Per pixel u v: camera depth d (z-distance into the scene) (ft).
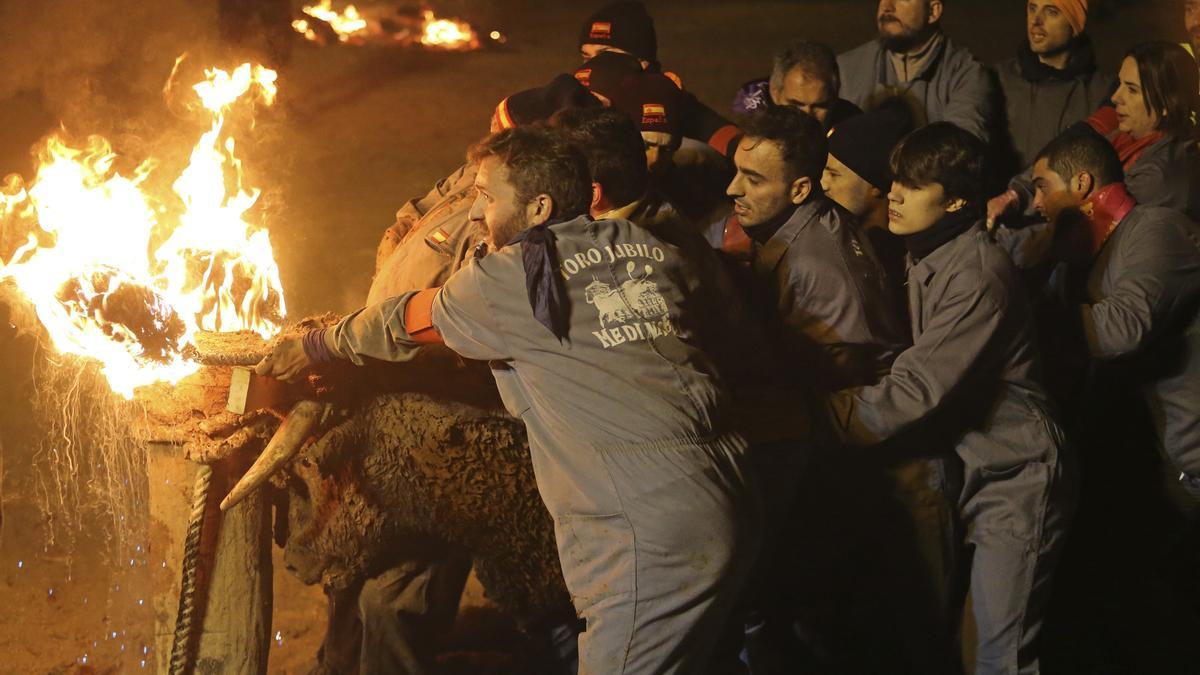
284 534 12.09
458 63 51.44
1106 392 13.69
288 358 10.67
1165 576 14.32
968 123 18.15
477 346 10.16
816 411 11.43
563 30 59.21
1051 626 14.10
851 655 13.00
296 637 14.58
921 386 11.41
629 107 13.50
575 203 10.32
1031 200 15.84
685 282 10.51
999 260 11.63
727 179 14.52
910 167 11.66
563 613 12.44
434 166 35.88
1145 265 12.82
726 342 11.25
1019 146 18.84
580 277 10.01
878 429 11.41
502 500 11.65
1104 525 14.16
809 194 12.05
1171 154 14.58
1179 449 13.33
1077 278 13.74
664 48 53.31
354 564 11.84
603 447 9.89
